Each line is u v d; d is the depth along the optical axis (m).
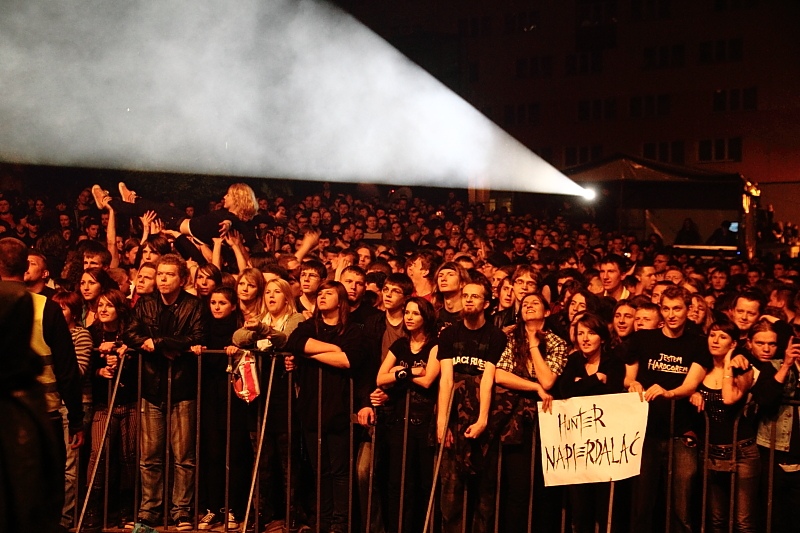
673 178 26.42
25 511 3.04
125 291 7.61
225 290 6.54
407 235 16.39
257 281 6.46
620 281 8.99
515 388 5.70
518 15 51.75
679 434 5.84
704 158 47.78
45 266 6.23
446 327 5.91
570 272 8.98
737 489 5.73
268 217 13.73
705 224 26.34
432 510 5.62
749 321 6.67
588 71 50.19
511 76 51.97
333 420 6.07
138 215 9.45
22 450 3.06
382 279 7.69
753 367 5.73
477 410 5.70
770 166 46.34
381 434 6.16
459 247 13.77
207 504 6.64
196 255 8.68
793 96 45.91
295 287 7.61
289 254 8.58
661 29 48.50
